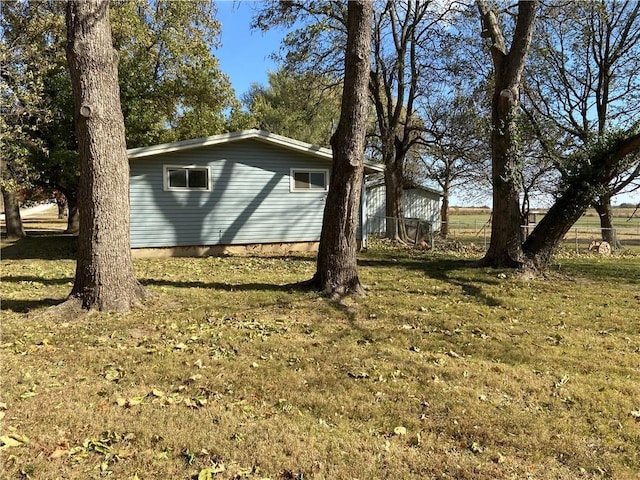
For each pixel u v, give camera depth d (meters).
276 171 13.05
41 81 12.86
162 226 12.03
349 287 7.19
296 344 4.89
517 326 5.82
